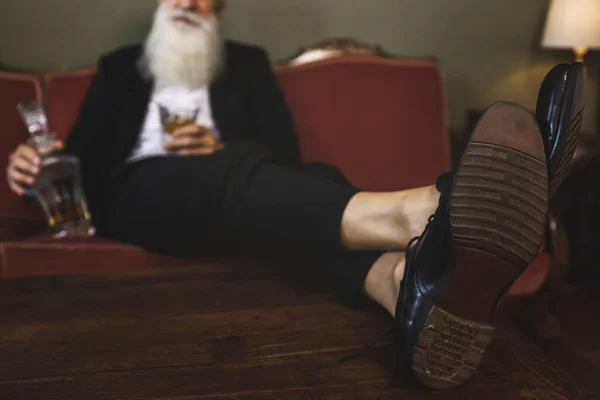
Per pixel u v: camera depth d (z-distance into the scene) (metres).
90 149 1.60
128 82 1.69
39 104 1.46
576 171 1.75
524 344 0.89
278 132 1.67
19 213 1.63
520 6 2.33
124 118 1.64
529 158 0.70
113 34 2.03
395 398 0.73
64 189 1.50
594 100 2.48
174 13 1.72
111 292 1.09
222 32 2.09
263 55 1.82
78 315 0.99
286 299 1.05
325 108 1.79
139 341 0.89
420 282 0.76
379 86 1.81
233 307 1.01
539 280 1.46
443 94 1.88
